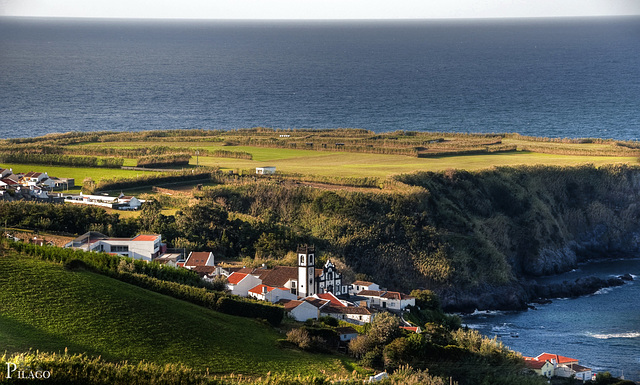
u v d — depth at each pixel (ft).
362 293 577.84
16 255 455.22
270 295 515.50
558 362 485.15
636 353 539.29
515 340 569.23
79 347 354.74
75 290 412.98
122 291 427.74
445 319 579.89
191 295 455.22
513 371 443.73
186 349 377.50
